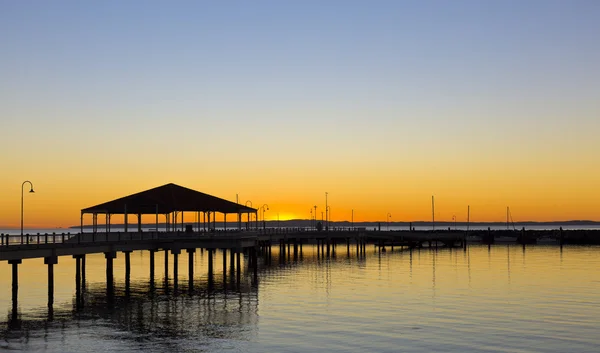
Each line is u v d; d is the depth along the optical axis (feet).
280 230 363.76
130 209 258.98
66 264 344.28
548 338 128.77
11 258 163.63
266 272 267.80
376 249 463.42
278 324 143.95
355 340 127.54
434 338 128.88
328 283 221.87
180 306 171.12
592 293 193.77
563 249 453.17
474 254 393.70
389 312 158.40
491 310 161.07
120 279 245.45
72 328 141.18
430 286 211.82
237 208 266.36
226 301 179.11
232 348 122.01
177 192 265.54
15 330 138.82
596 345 123.24
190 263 228.02
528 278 238.27
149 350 120.88
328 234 393.09
